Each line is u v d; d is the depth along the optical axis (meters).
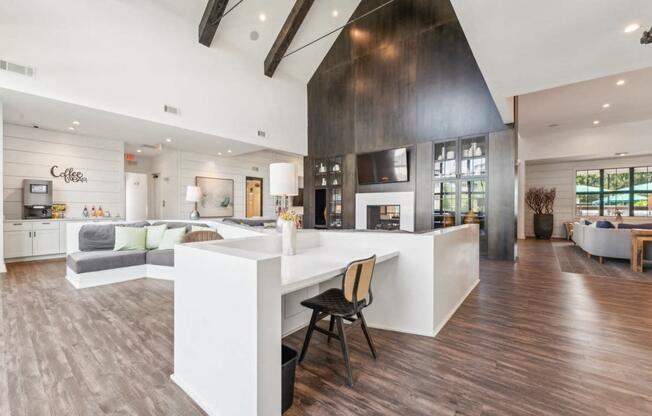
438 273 2.61
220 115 6.35
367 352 2.23
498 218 5.51
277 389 1.46
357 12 7.39
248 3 6.05
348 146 7.59
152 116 5.27
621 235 5.29
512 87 3.95
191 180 8.23
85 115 4.92
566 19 2.59
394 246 2.67
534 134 9.07
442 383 1.83
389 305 2.67
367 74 7.22
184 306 1.82
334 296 2.20
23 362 2.07
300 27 7.11
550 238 9.56
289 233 2.45
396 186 6.80
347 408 1.61
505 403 1.63
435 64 6.17
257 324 1.35
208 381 1.63
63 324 2.73
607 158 9.01
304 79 8.30
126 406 1.64
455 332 2.56
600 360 2.08
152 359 2.13
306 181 8.52
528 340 2.39
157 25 5.32
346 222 7.60
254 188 9.88
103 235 4.67
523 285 3.99
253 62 7.02
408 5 6.53
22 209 5.64
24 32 3.98
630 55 3.17
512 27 2.71
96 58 4.61
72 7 4.36
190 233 3.94
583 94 5.95
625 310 3.04
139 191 8.11
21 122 5.35
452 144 6.02
